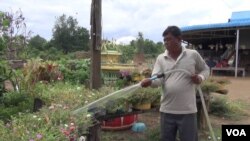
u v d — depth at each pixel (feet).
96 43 19.85
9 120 13.91
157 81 12.61
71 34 126.93
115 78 27.78
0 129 10.83
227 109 27.32
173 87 12.29
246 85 50.57
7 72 19.45
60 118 12.05
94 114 14.23
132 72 24.52
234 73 75.00
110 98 14.69
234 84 51.85
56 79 25.16
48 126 11.14
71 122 11.76
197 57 12.57
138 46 105.60
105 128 20.12
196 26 74.79
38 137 9.79
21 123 11.44
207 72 12.79
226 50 90.48
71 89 20.08
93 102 14.06
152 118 23.91
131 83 23.82
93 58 20.04
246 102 34.30
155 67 12.97
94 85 20.06
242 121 25.04
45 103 16.28
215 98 27.43
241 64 79.82
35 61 24.22
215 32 79.46
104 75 28.68
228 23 70.59
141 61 53.16
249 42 79.41
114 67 28.96
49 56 62.39
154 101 18.94
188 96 12.33
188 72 12.26
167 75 12.50
